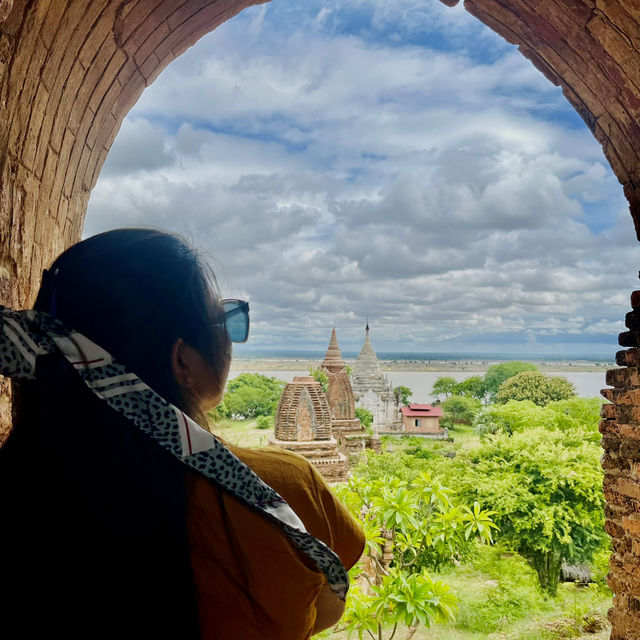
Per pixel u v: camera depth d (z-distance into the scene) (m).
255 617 0.68
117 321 0.73
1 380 2.03
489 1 4.13
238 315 0.81
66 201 3.10
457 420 78.25
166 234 0.82
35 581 0.63
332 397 36.16
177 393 0.74
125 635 0.62
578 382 158.50
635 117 3.88
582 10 3.57
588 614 11.88
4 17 1.72
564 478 16.22
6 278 2.11
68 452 0.65
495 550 16.55
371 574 7.47
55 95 2.54
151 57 3.70
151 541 0.64
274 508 0.69
